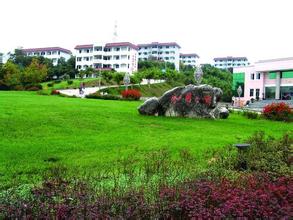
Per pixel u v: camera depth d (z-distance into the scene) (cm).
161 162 651
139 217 393
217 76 7606
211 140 1034
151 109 1584
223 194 436
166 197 429
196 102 1638
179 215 405
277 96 4647
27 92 3388
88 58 7962
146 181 530
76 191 453
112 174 602
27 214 395
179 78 6625
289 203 430
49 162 708
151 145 921
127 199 431
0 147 807
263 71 4772
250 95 4966
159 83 6303
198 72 2791
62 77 6731
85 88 4669
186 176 557
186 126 1317
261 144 812
